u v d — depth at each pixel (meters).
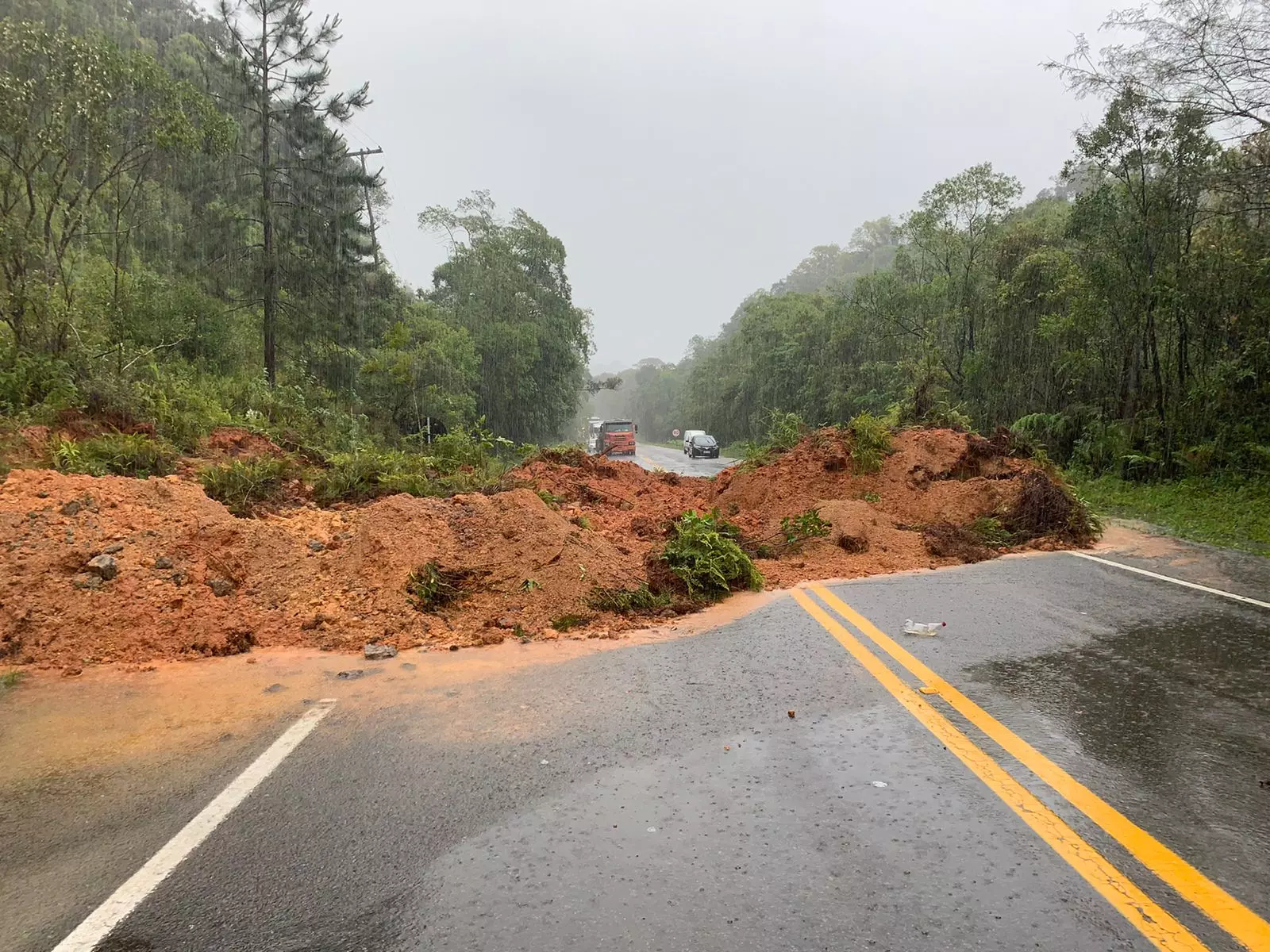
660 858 2.86
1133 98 15.68
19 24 13.20
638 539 9.03
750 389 68.06
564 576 6.56
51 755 3.74
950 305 29.95
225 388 18.73
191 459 10.01
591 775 3.53
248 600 5.93
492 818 3.16
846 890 2.64
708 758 3.70
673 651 5.41
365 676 4.88
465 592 6.38
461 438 13.88
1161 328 16.86
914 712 4.23
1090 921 2.45
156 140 15.07
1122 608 6.57
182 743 3.88
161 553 5.97
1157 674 4.86
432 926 2.48
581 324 62.50
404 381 31.16
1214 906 2.52
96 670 4.89
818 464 12.02
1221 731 3.95
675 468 34.06
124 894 2.66
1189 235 15.99
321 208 30.38
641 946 2.37
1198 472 15.02
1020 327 23.39
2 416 9.31
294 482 9.20
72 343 11.45
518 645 5.57
